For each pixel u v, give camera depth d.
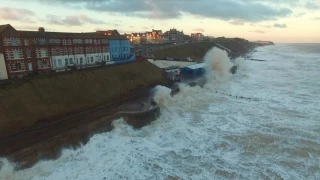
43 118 24.09
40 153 19.58
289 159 19.59
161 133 25.23
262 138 23.42
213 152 21.12
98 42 43.00
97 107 29.53
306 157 19.84
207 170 18.39
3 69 27.61
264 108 32.75
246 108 32.84
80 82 31.30
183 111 31.70
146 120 27.36
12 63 28.64
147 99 33.88
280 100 36.66
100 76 34.84
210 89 44.34
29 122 22.86
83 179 17.23
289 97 38.38
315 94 40.12
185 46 97.56
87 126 23.45
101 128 24.48
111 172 18.09
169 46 95.31
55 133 21.75
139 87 38.59
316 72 66.00
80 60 39.34
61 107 26.56
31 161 18.92
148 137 24.25
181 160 19.88
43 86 27.09
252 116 29.66
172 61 62.72
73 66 36.16
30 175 17.88
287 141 22.66
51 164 19.17
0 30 27.52
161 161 19.72
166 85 42.09
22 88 25.08
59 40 35.06
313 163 18.95
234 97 38.59
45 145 20.02
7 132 20.97
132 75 40.19
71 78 30.81
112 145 22.34
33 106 24.41
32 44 31.02
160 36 134.25
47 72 31.89
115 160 19.80
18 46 29.14
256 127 26.17
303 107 32.88
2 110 21.97
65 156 20.45
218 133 24.92
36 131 21.88
